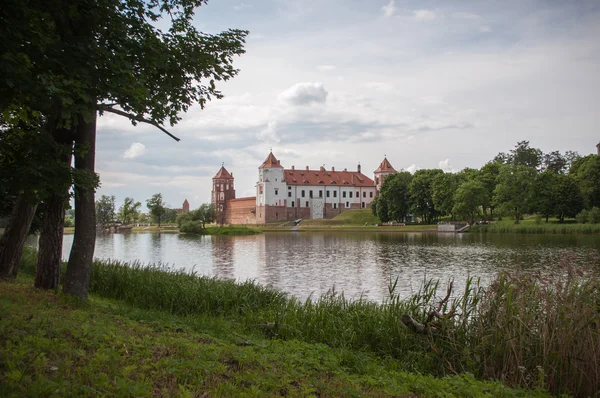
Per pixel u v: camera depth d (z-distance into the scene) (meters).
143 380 5.39
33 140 8.46
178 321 11.20
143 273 17.34
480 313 9.93
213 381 6.01
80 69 7.73
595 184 77.50
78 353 6.16
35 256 22.41
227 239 72.00
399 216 104.94
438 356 9.66
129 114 10.62
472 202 79.81
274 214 133.12
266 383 6.20
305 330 11.30
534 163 123.06
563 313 8.98
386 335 10.56
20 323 7.18
